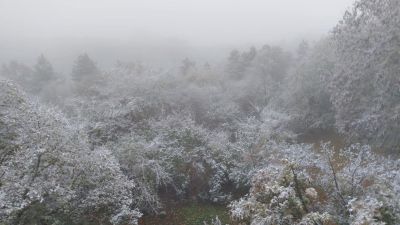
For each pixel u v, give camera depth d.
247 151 19.34
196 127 22.45
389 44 17.17
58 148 11.45
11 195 10.04
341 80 20.59
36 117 11.78
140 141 18.91
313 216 9.14
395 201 9.55
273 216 9.84
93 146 17.92
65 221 12.28
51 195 11.17
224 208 18.81
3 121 11.96
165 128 21.19
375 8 18.44
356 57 19.34
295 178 10.45
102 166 12.07
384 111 17.95
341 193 11.34
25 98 13.15
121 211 12.41
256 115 30.30
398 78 16.89
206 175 20.47
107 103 22.47
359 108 20.25
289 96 31.20
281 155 17.72
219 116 29.98
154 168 17.80
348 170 11.87
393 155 17.84
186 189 20.22
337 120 22.95
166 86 29.81
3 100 12.63
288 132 24.66
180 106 29.52
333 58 27.05
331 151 12.42
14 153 11.34
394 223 9.24
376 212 8.77
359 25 19.30
